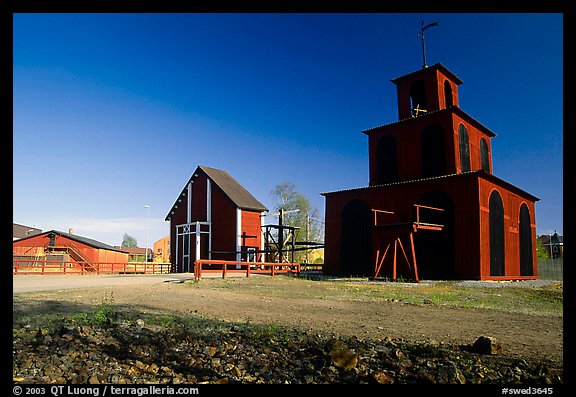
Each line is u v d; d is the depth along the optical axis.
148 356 6.39
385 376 5.34
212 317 10.27
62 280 24.92
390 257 29.28
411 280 25.11
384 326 9.34
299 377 5.54
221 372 5.78
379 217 30.50
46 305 11.68
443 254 27.05
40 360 6.07
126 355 6.47
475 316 11.18
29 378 5.36
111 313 9.98
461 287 21.33
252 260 42.09
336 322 9.79
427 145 32.22
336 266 32.38
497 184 29.16
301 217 62.91
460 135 31.89
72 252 50.94
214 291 16.81
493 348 6.70
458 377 5.32
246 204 42.91
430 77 34.88
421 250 28.06
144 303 12.70
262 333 7.96
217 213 43.34
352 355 5.88
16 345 6.86
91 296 14.26
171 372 5.80
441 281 24.81
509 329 9.20
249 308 12.02
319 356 6.39
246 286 19.25
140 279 26.23
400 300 14.72
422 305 13.51
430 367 5.80
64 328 7.91
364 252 30.98
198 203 45.25
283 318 10.28
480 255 25.53
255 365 6.06
